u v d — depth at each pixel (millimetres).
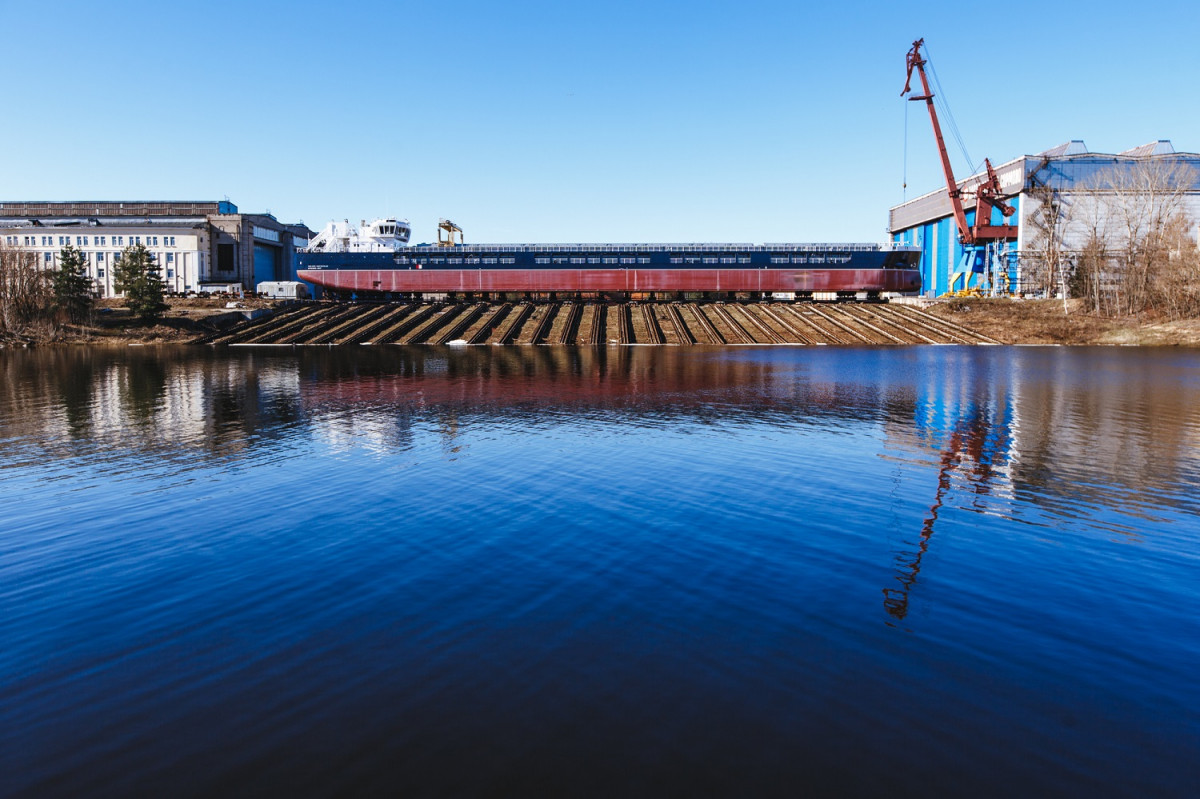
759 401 39281
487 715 9250
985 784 7949
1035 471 23031
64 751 8602
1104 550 15641
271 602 12891
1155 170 99875
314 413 35625
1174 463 24016
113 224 131750
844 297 114562
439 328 94312
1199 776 8109
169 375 53938
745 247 112375
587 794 7719
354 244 121875
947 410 35781
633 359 66625
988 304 97875
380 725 9047
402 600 12945
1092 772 8172
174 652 11047
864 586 13602
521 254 113625
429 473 22938
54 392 44094
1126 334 84875
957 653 10953
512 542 16125
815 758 8383
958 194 104312
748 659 10719
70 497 20219
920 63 101188
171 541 16359
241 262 139125
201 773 8156
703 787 7828
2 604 12906
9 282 88938
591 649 11039
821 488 20969
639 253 112562
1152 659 10820
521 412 35719
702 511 18562
